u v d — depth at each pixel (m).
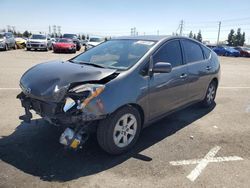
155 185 3.16
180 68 4.81
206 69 5.73
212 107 6.55
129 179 3.26
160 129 4.93
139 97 3.89
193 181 3.28
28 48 25.19
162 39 4.66
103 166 3.52
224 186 3.20
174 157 3.86
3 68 11.80
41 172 3.33
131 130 3.95
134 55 4.25
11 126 4.72
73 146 3.42
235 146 4.32
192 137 4.60
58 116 3.39
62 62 4.41
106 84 3.54
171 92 4.59
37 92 3.53
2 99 6.44
